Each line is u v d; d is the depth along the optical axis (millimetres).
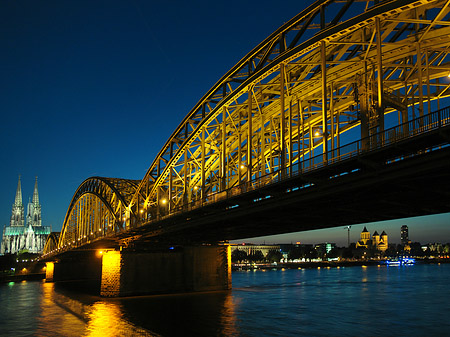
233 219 46125
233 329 46656
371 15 31500
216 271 80812
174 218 55938
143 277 76125
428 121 24016
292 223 45969
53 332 48188
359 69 39500
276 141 53812
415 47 34812
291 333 44656
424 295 82875
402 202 32094
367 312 59250
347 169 29969
